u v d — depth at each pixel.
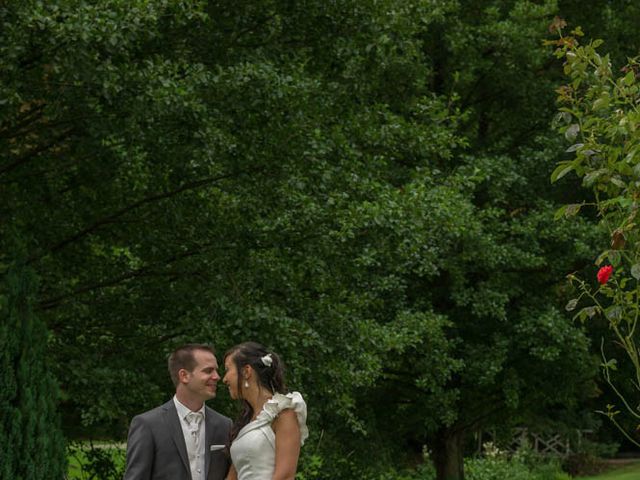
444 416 15.70
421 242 10.74
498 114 18.08
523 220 16.09
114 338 10.94
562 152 15.87
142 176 10.62
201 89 9.16
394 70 14.30
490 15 16.83
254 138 9.80
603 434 29.81
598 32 16.91
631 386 17.42
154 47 9.73
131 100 8.40
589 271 16.22
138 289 11.00
